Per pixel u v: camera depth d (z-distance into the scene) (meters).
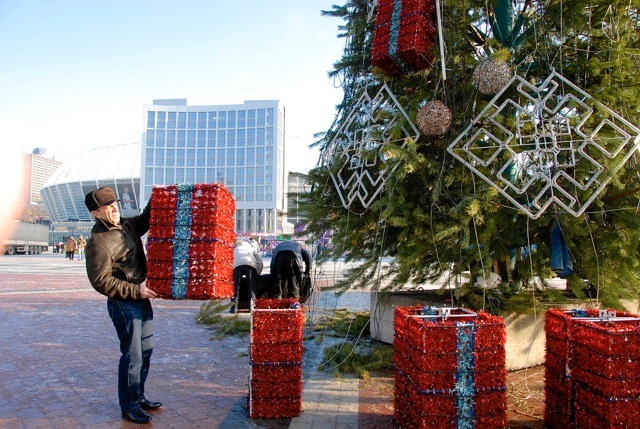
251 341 4.01
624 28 5.16
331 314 9.19
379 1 4.96
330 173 5.78
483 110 4.64
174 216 3.89
